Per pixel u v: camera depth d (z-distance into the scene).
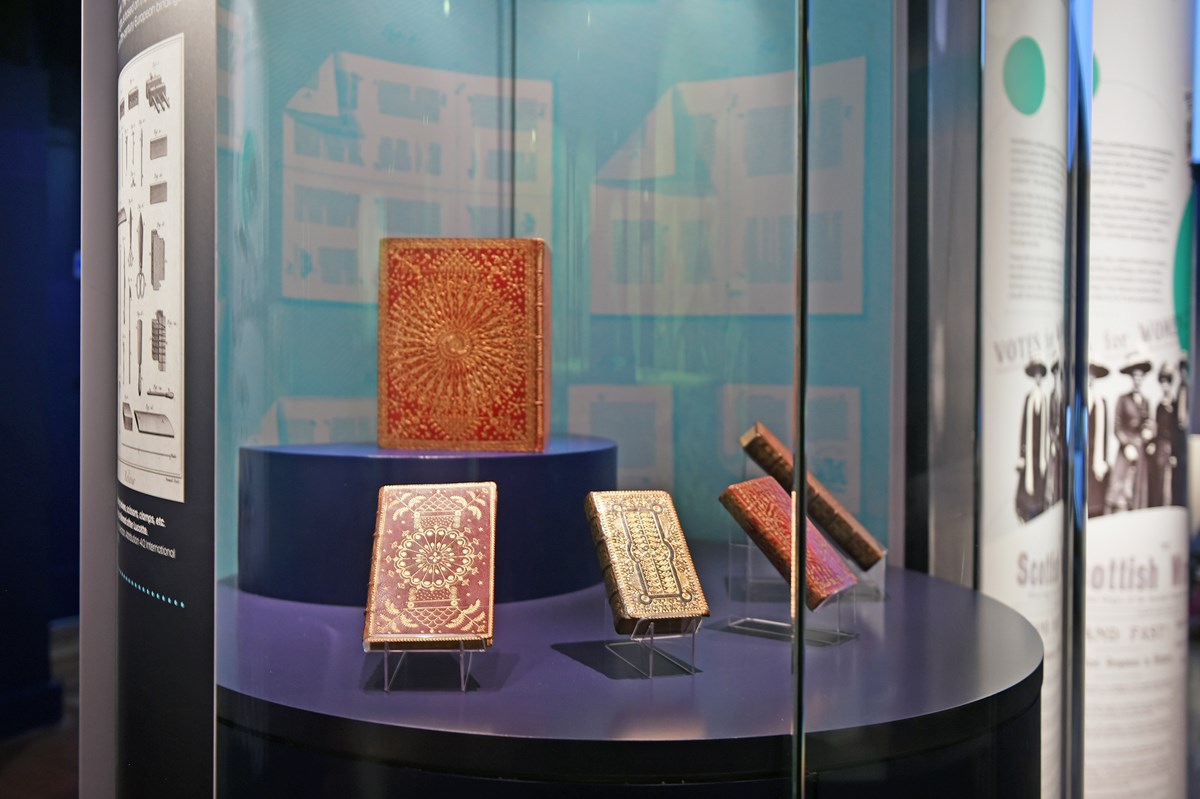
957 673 0.92
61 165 1.87
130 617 1.14
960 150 0.88
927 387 0.94
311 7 1.12
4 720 1.83
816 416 0.98
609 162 1.27
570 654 1.11
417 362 1.27
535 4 1.25
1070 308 0.94
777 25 1.18
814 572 1.03
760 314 1.22
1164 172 1.39
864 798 0.90
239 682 1.02
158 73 1.03
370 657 1.08
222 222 1.02
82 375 1.31
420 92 1.24
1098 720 1.44
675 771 0.90
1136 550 1.43
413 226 1.26
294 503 1.21
